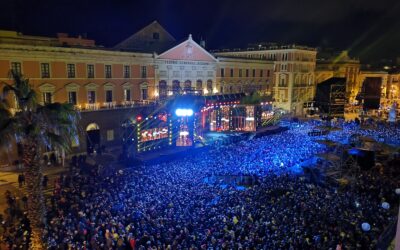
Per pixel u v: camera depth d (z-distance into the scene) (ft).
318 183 114.21
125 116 165.37
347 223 75.87
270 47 285.43
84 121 148.77
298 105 288.10
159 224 69.77
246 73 250.98
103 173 112.16
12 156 122.52
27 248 63.41
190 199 84.84
